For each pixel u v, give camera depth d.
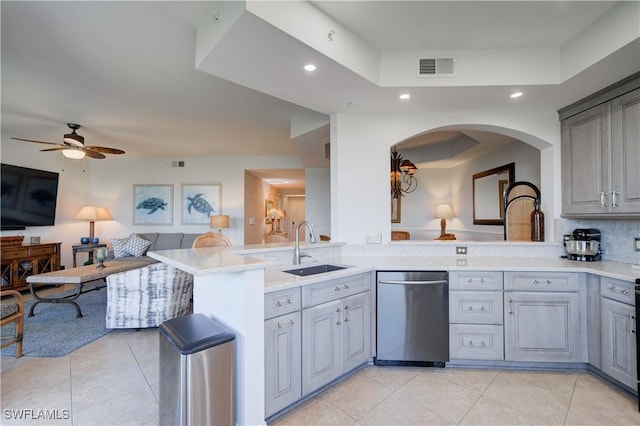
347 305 2.31
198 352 1.52
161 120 4.19
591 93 2.61
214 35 1.91
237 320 1.72
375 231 3.15
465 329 2.51
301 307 1.99
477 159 5.26
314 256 2.88
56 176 5.66
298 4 1.85
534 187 3.27
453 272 2.52
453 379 2.35
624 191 2.35
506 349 2.49
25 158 5.23
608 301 2.24
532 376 2.39
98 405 2.04
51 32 2.19
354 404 2.03
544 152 3.16
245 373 1.67
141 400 2.10
